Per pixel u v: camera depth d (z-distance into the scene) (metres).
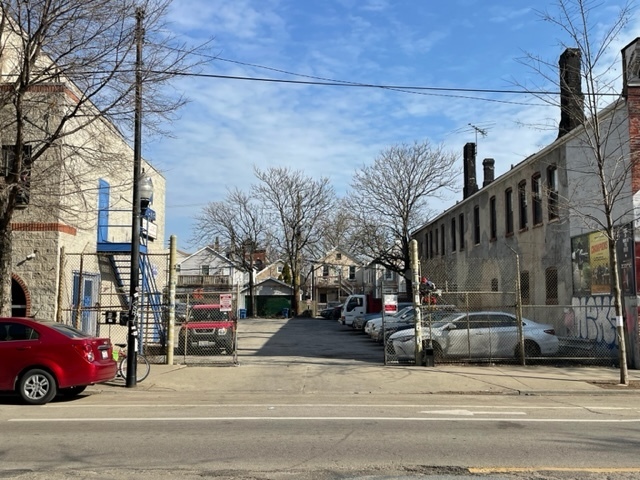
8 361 10.87
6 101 12.90
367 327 26.59
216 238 62.50
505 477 6.05
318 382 13.87
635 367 15.77
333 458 6.81
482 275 29.17
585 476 6.08
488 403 11.33
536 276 22.94
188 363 16.55
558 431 8.41
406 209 39.66
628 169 14.45
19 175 13.02
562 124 20.86
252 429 8.48
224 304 16.73
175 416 9.57
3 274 13.16
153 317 20.27
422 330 16.95
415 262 16.39
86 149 14.27
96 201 19.61
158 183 27.11
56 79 14.14
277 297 64.06
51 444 7.50
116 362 12.41
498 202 27.47
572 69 19.28
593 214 18.12
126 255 21.09
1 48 13.82
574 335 19.42
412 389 13.06
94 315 19.64
